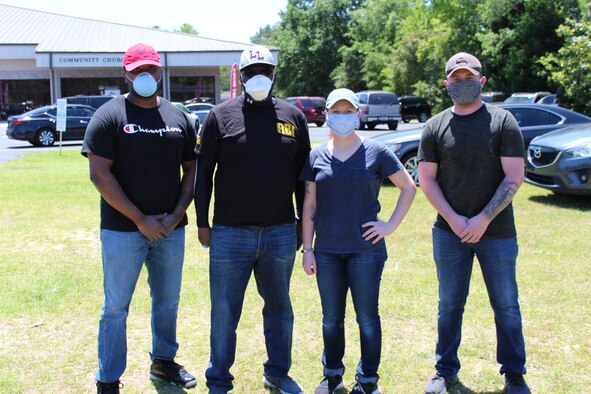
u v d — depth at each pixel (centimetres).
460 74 307
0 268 557
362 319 320
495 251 318
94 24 3888
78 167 1343
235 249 317
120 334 315
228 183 312
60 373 353
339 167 312
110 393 311
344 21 6025
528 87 3195
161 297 338
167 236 326
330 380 330
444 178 323
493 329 414
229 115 311
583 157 779
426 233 695
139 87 297
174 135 315
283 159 315
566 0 3080
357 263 314
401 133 1057
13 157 1577
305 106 3234
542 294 476
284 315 335
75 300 475
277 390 336
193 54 3309
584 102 1781
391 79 4244
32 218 782
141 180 308
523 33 3180
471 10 3488
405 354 379
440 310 335
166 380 345
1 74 3444
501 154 309
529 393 318
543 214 780
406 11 5262
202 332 418
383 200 895
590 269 539
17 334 408
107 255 310
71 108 2036
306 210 325
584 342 389
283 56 6122
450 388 334
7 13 3888
